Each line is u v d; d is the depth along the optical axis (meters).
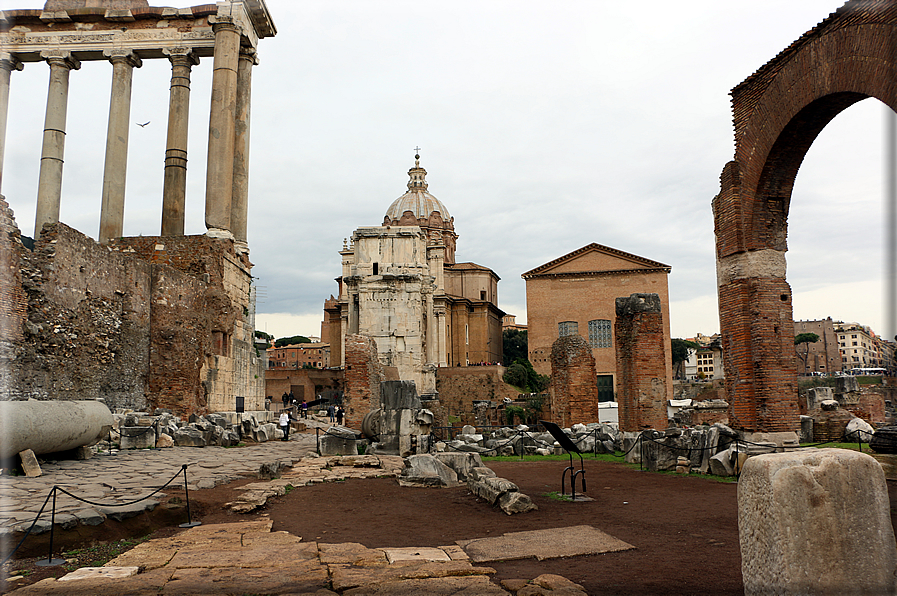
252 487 13.76
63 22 36.34
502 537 9.23
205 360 29.08
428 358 78.06
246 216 36.97
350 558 7.98
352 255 96.88
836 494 5.00
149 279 28.38
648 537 9.22
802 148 16.81
